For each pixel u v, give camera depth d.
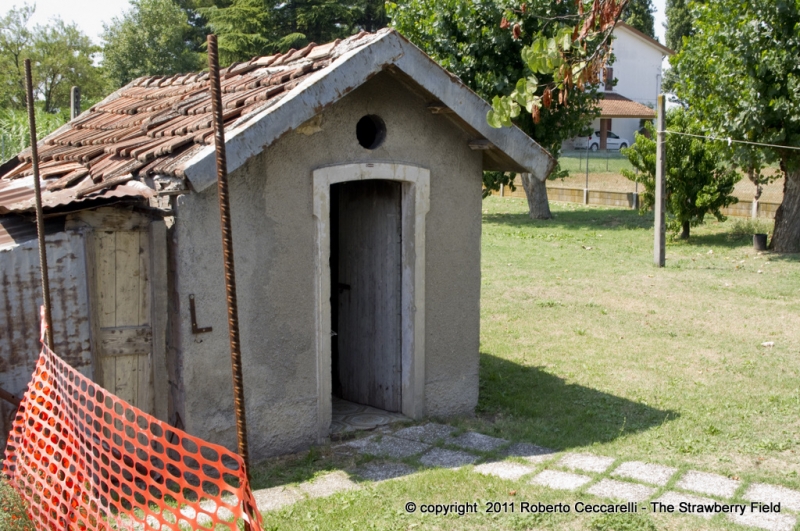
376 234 7.00
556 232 20.03
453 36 18.22
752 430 6.51
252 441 5.90
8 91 42.75
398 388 6.96
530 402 7.41
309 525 4.73
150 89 8.80
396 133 6.38
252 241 5.74
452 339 7.00
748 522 4.75
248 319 5.79
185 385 5.55
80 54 45.47
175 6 46.50
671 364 8.73
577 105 19.19
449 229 6.82
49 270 5.31
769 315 11.13
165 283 5.64
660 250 15.12
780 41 14.52
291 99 5.38
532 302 12.07
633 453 6.02
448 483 5.33
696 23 16.20
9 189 6.28
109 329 5.55
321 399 6.23
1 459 5.27
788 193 16.44
